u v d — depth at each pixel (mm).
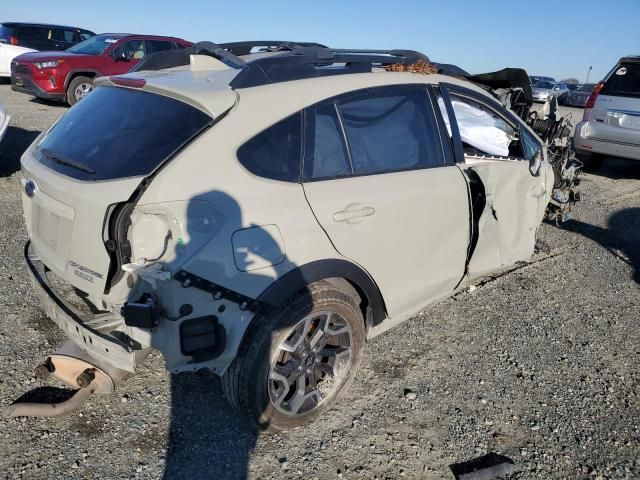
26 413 2711
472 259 3609
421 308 3467
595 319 4262
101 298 2449
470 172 3559
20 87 11930
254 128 2504
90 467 2480
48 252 2691
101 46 12352
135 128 2514
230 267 2330
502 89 5246
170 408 2910
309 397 2793
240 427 2814
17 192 6195
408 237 3084
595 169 9891
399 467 2631
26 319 3586
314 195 2629
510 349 3750
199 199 2279
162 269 2221
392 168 3072
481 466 2678
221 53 3270
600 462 2760
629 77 8547
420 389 3238
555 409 3143
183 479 2459
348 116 2904
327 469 2584
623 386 3402
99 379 2777
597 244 5988
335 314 2762
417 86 3316
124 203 2289
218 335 2375
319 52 3084
